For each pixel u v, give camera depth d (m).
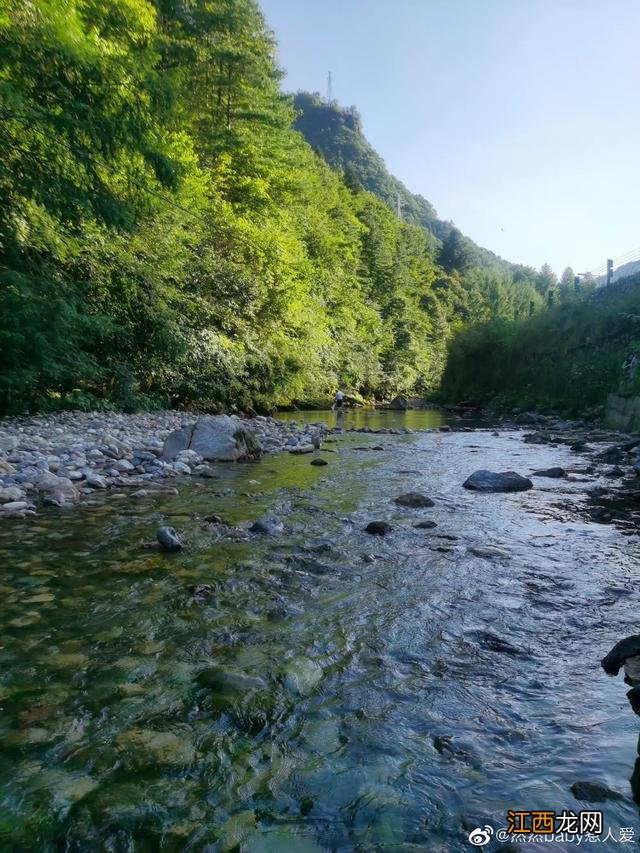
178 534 4.73
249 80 25.94
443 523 5.32
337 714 2.18
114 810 1.65
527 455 10.80
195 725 2.08
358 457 10.45
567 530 5.08
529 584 3.67
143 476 7.56
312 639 2.84
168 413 16.25
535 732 2.06
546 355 24.73
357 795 1.73
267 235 23.45
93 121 8.64
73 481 6.88
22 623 2.94
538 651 2.74
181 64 22.75
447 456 10.65
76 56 8.09
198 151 24.69
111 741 1.98
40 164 8.94
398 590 3.54
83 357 13.23
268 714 2.16
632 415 14.73
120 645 2.72
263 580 3.66
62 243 11.88
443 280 98.75
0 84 7.43
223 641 2.79
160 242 16.12
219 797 1.72
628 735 2.04
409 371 52.75
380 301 60.44
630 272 25.84
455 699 2.29
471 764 1.88
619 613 3.21
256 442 10.34
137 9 13.20
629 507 6.07
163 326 15.85
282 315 24.05
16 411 12.00
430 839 1.56
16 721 2.08
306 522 5.27
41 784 1.75
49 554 4.11
